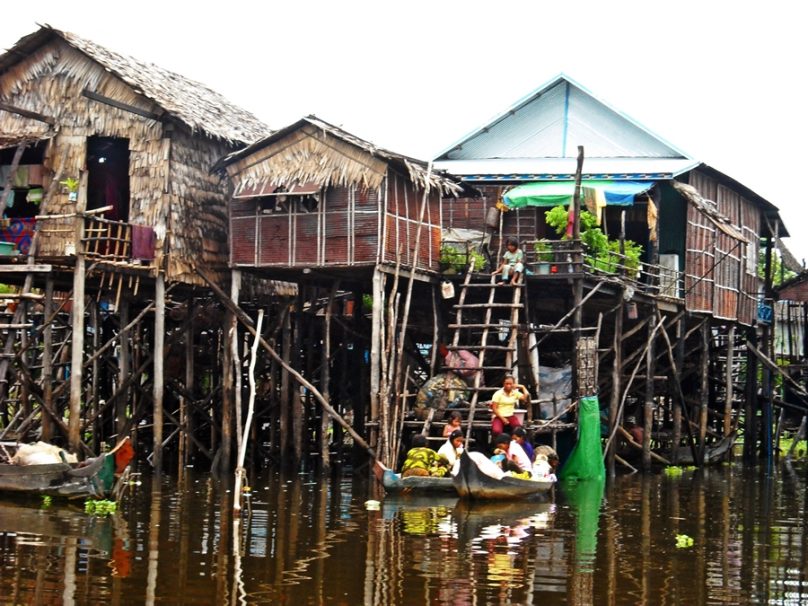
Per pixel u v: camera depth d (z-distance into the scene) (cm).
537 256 2386
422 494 1953
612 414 2484
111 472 1714
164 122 2370
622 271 2517
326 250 2292
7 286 2705
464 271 2445
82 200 2144
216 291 2386
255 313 2770
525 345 2333
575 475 2317
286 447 2481
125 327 2336
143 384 2684
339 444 2691
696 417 2992
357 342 2706
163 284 2339
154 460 2258
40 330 2139
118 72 2336
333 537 1490
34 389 2123
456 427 2125
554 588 1223
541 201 2492
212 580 1212
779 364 3528
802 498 2133
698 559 1418
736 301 3102
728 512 1881
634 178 2614
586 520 1711
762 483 2425
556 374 2431
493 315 2602
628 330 2828
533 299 2597
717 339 3512
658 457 2641
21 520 1557
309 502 1845
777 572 1354
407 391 2362
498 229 2667
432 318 2698
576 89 2897
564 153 2900
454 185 2473
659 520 1747
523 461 1975
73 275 2291
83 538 1429
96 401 2417
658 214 2639
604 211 2634
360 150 2262
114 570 1246
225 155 2522
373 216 2256
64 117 2402
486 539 1501
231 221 2381
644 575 1305
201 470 2433
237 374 2220
